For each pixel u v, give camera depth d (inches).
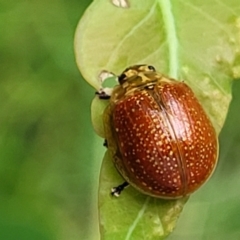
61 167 3.4
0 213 3.1
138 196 1.9
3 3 3.4
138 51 1.9
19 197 3.3
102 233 1.9
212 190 3.3
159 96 1.9
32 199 3.3
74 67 3.4
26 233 2.9
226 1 1.9
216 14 1.9
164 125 1.9
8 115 3.5
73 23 3.4
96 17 1.9
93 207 3.2
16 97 3.5
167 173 1.9
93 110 1.9
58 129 3.5
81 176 3.4
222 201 3.3
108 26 1.9
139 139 1.9
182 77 1.9
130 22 1.9
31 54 3.5
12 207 3.3
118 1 1.9
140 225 1.9
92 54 1.9
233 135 3.3
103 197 1.9
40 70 3.5
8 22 3.4
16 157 3.4
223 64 1.9
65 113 3.5
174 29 1.9
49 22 3.4
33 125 3.5
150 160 1.9
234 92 3.3
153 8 1.9
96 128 2.0
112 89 2.0
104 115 2.0
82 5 3.4
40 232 2.9
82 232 3.2
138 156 1.9
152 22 1.9
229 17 1.9
